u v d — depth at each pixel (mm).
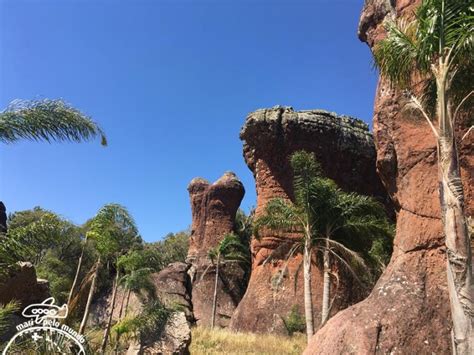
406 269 12102
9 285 15516
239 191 51938
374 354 10586
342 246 20203
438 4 8836
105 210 17594
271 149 36188
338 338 11180
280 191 35562
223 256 46375
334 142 35438
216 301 42875
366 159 36188
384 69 9914
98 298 36531
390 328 10914
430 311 11086
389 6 15617
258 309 32531
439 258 11844
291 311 30844
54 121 8805
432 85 10469
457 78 9602
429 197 12609
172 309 16984
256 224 22469
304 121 35438
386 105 14531
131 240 21844
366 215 21109
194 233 51688
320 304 30719
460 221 8125
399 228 13281
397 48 9555
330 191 21031
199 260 48531
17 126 8547
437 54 9305
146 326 16078
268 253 34250
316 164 21562
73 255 37094
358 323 11281
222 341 26781
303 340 28062
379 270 24031
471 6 8688
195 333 29031
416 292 11484
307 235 20906
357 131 36688
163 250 64562
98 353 14875
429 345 10586
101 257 18297
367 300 12055
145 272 24453
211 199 51312
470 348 7609
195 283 45844
